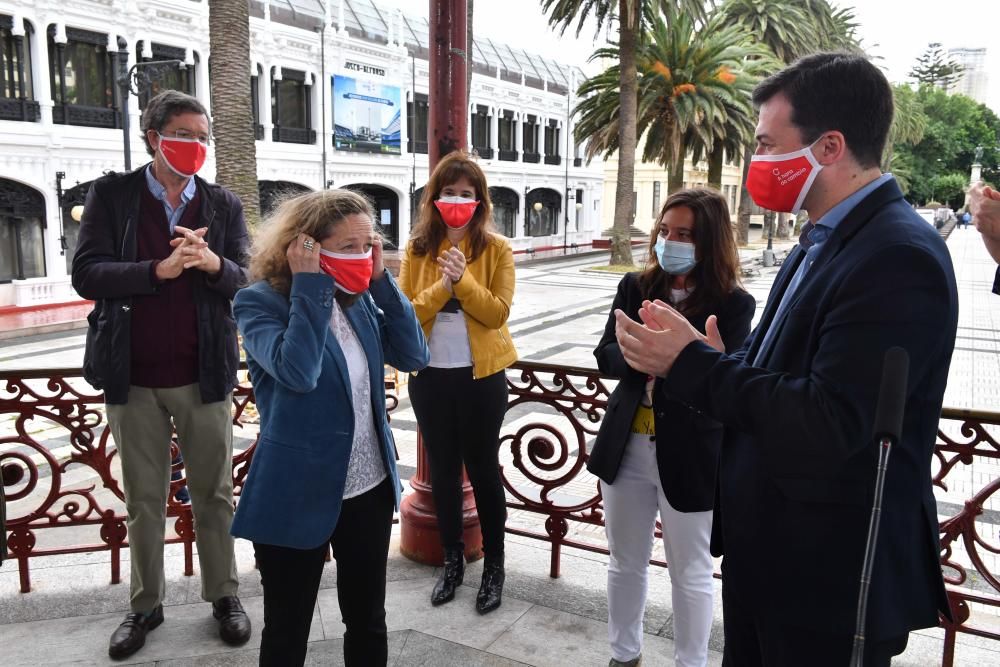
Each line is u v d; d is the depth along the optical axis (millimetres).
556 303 19656
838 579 1433
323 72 27906
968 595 2668
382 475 2191
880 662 1447
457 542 3191
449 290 2932
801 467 1461
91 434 3256
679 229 2408
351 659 2215
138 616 2834
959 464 6590
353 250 2004
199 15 22562
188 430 2779
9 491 5895
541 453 3406
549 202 43156
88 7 19766
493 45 40094
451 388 3039
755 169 1561
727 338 2416
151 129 2658
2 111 18359
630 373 2451
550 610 3102
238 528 2016
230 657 2736
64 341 15188
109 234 2688
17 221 19078
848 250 1416
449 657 2744
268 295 2068
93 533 4809
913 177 72625
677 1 24484
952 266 1393
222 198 2873
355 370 2129
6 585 3330
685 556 2412
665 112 26172
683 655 2457
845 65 1454
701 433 2328
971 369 11492
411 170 33094
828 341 1356
